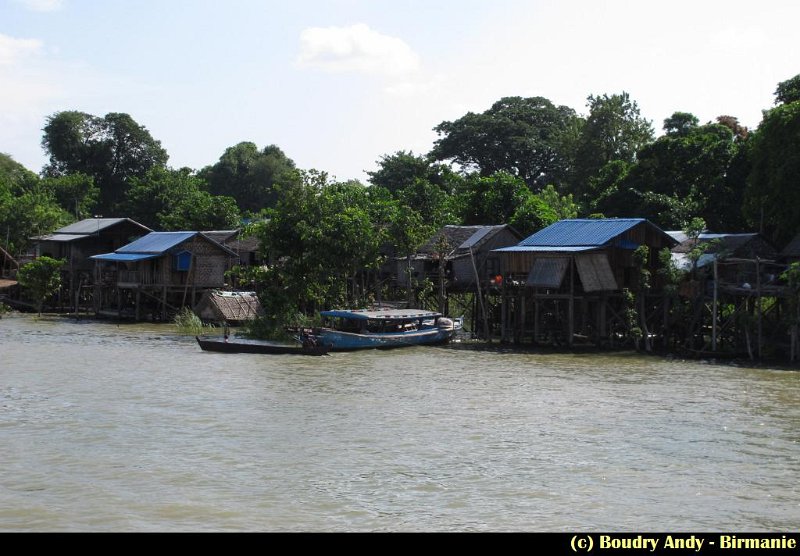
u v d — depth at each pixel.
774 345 44.94
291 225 55.41
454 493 20.31
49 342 52.06
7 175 114.12
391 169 98.31
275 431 26.53
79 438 25.42
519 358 45.59
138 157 122.69
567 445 24.98
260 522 18.28
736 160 64.00
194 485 20.77
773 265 50.34
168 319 69.00
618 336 50.56
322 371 40.00
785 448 24.78
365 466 22.53
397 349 49.56
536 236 53.19
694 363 43.44
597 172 87.75
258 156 123.75
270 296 54.22
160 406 30.56
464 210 75.50
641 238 51.06
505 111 108.75
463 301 65.81
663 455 23.91
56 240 78.06
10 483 20.78
